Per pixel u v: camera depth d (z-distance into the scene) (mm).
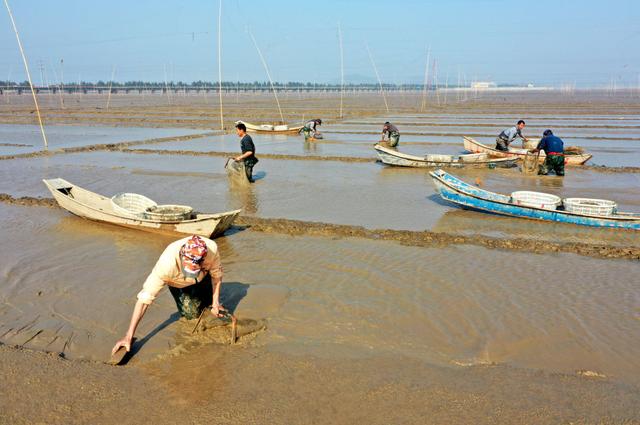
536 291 7137
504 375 5137
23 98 115250
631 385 4984
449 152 21812
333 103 78125
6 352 5539
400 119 41625
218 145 24266
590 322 6246
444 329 6055
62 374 5148
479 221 10789
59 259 8398
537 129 31312
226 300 6707
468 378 5078
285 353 5492
